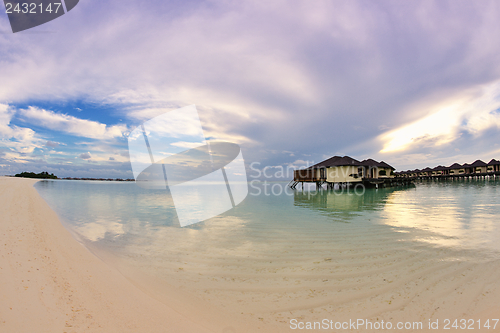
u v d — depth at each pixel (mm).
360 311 3076
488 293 3447
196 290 3664
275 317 2947
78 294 3086
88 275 3816
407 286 3762
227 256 5285
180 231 7730
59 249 5117
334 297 3459
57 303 2760
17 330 2115
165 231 7727
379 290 3654
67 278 3568
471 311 3000
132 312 2781
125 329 2383
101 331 2281
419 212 11180
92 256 4926
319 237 6832
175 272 4402
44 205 12555
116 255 5359
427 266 4566
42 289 3061
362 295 3510
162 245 6156
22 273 3480
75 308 2703
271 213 11414
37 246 5090
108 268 4309
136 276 4160
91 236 7090
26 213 9227
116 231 7746
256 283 3945
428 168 67562
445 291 3562
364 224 8570
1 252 4301
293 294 3564
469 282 3838
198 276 4223
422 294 3488
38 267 3840
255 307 3186
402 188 30562
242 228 8094
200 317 2877
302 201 17141
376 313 3023
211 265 4762
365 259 5020
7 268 3572
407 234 7047
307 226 8328
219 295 3514
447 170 60375
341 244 6121
